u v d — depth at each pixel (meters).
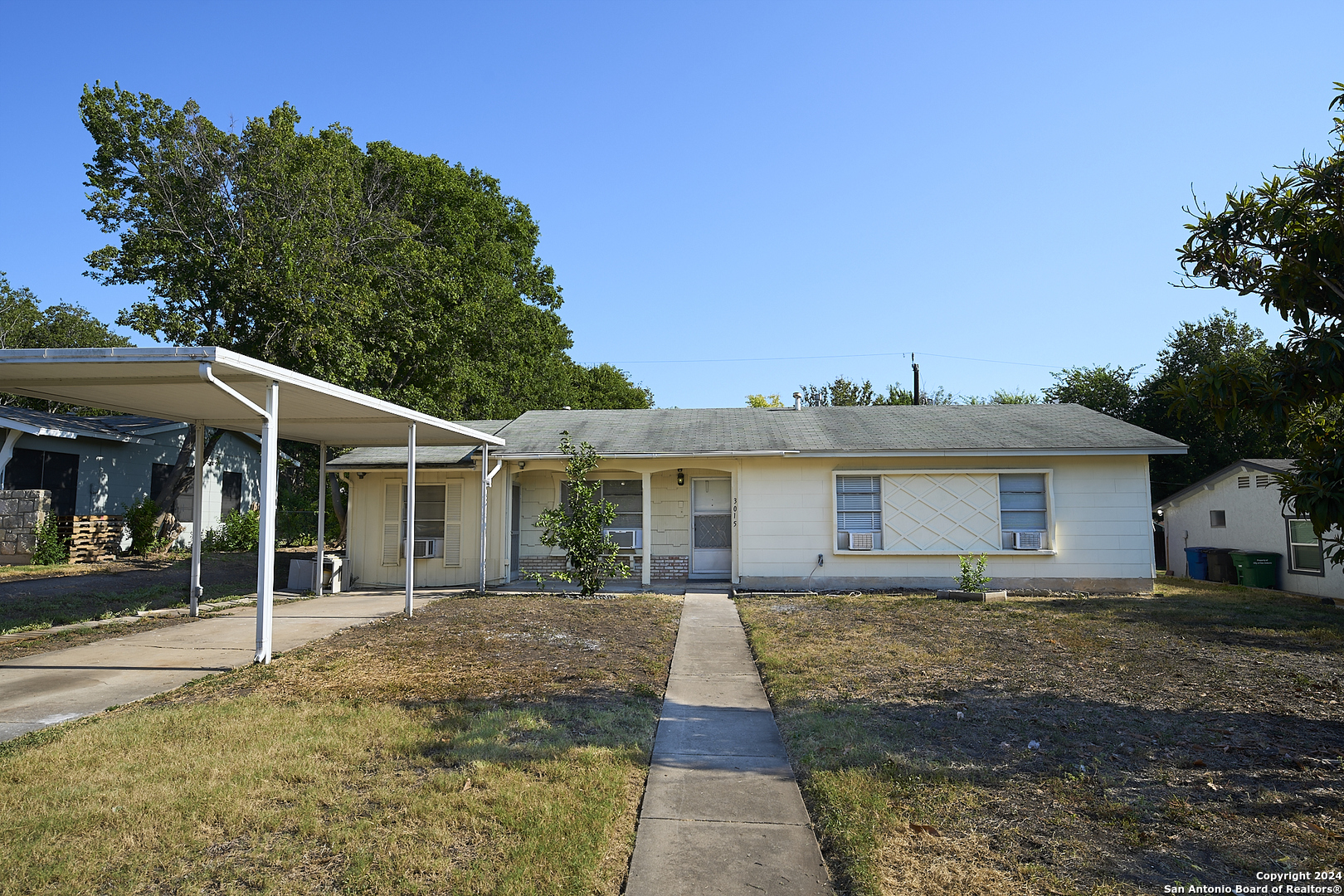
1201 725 6.26
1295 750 5.65
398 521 16.48
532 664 8.37
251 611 11.90
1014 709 6.79
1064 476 15.57
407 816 4.45
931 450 15.38
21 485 18.55
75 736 5.78
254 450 27.27
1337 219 5.52
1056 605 13.30
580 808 4.58
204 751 5.49
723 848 4.20
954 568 15.56
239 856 4.01
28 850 4.02
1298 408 5.93
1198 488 21.00
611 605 12.94
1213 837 4.25
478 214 27.03
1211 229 6.11
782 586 15.73
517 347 30.06
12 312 33.56
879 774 5.16
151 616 11.03
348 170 20.78
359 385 20.75
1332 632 10.39
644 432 17.42
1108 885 3.73
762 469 16.02
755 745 6.03
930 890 3.71
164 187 18.91
